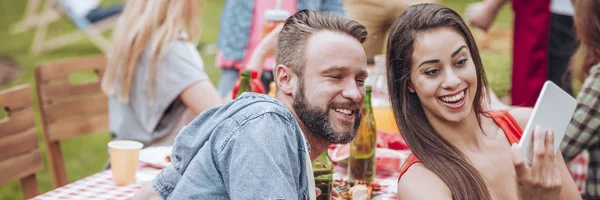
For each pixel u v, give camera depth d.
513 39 4.13
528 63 4.07
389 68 2.03
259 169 1.65
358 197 2.25
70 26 9.26
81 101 3.43
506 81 6.35
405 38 1.98
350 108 1.79
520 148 1.76
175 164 1.86
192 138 1.82
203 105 3.16
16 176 2.85
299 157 1.76
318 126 1.79
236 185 1.66
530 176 1.77
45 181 4.81
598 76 2.67
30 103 2.95
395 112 2.04
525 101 4.12
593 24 2.83
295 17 1.84
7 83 6.78
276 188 1.64
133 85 3.21
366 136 2.53
